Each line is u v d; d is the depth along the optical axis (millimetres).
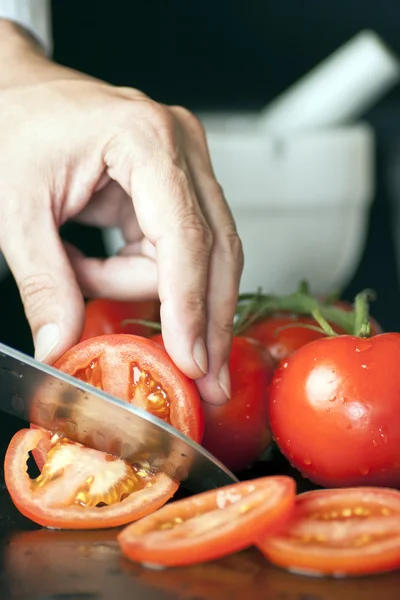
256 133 823
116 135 509
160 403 468
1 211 515
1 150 522
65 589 390
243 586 388
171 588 389
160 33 1319
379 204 1221
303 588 386
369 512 419
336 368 458
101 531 441
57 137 516
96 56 1322
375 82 806
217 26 1315
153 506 447
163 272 476
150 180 495
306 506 421
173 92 1332
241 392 490
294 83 1326
